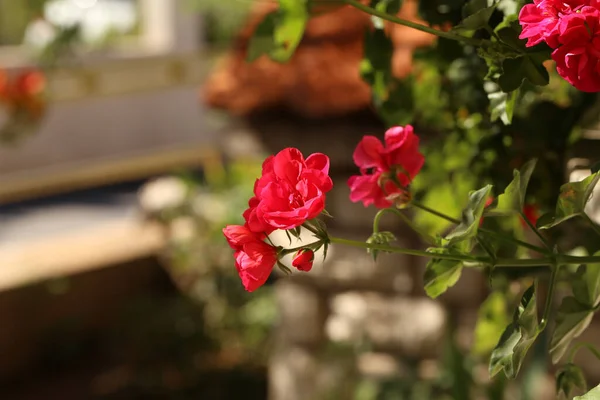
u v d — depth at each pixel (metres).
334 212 1.60
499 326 0.95
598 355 0.72
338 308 1.70
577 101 0.80
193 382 3.12
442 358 1.55
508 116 0.73
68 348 3.25
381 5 0.76
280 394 1.83
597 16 0.61
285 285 1.78
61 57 3.51
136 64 3.84
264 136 1.45
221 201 3.45
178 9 4.84
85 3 3.62
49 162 4.72
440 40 0.81
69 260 3.33
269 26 0.83
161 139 5.26
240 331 3.28
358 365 1.69
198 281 3.39
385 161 0.71
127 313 3.32
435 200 0.91
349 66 1.35
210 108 1.47
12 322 3.15
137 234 3.61
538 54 0.69
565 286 0.80
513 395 1.21
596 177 0.65
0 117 3.85
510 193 0.67
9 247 3.59
